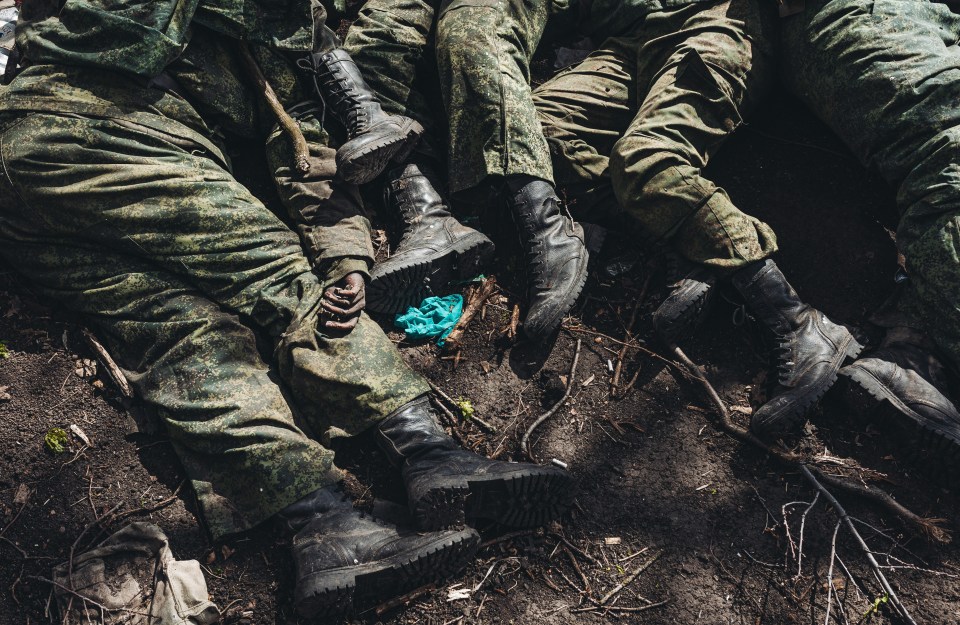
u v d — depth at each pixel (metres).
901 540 2.16
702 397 2.30
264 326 2.17
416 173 2.39
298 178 2.27
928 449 2.19
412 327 2.31
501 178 2.33
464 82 2.33
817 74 2.39
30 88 2.15
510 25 2.38
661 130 2.29
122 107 2.17
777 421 2.20
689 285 2.29
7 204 2.16
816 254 2.44
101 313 2.16
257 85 2.30
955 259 2.20
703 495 2.20
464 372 2.30
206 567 2.06
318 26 2.37
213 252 2.15
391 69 2.42
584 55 2.65
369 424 2.13
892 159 2.32
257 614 2.04
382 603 2.05
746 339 2.36
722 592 2.10
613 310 2.39
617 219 2.44
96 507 2.09
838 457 2.23
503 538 2.12
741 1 2.41
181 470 2.13
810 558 2.13
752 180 2.52
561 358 2.33
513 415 2.26
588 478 2.21
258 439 2.06
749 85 2.41
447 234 2.33
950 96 2.25
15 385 2.16
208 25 2.24
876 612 2.09
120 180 2.13
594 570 2.11
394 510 2.11
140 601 2.01
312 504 2.07
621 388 2.30
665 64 2.38
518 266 2.41
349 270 2.20
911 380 2.22
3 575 2.02
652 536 2.15
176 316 2.14
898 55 2.29
